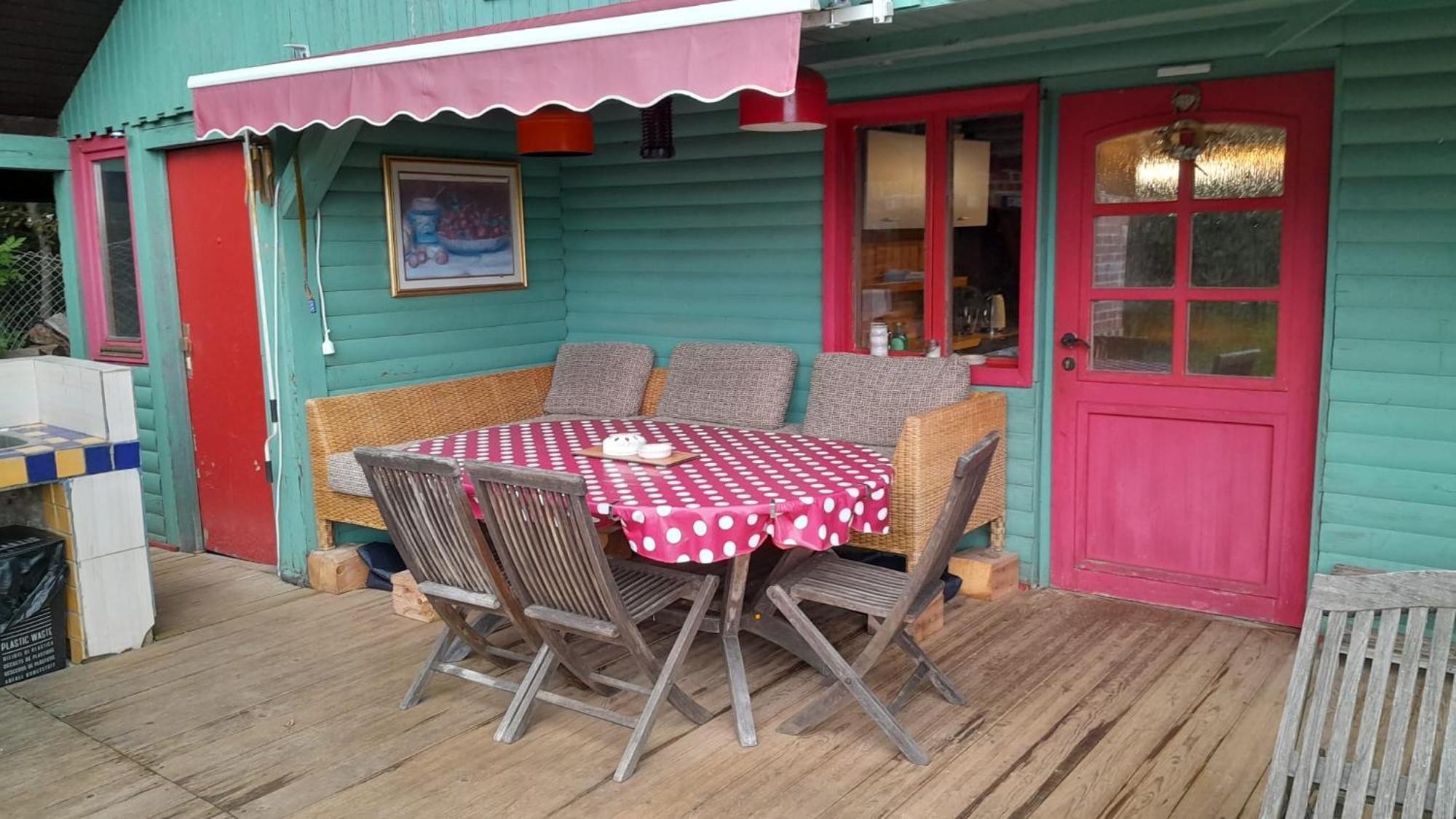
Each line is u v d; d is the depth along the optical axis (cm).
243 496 585
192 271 582
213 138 541
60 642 432
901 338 543
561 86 346
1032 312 492
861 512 374
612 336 649
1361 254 409
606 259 643
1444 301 395
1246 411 450
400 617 490
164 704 399
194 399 599
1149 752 345
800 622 356
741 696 362
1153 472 477
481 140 599
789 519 349
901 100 511
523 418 613
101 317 657
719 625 395
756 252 579
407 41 467
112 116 603
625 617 337
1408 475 409
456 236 590
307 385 526
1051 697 388
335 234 531
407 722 379
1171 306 464
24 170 643
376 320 554
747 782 332
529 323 642
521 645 451
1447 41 382
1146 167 462
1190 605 474
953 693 381
